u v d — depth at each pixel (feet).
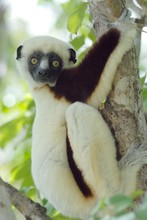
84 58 28.09
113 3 26.02
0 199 21.52
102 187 25.55
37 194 31.68
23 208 25.35
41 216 25.13
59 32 60.59
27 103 38.75
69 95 27.86
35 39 31.63
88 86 27.20
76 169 26.12
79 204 26.50
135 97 25.43
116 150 25.91
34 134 28.25
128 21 26.50
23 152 37.35
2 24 61.62
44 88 29.04
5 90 60.64
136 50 27.76
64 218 30.48
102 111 26.48
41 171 27.20
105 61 26.53
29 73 31.09
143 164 25.43
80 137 25.63
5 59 61.16
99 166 25.55
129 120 25.31
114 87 25.89
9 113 41.50
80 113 25.88
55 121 27.53
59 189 26.61
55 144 27.14
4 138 36.58
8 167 50.90
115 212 16.65
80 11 30.60
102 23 26.84
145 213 15.80
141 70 45.65
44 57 30.81
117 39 26.27
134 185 25.38
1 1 61.77
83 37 34.45
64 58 31.27
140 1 26.20
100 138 25.52
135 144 25.41
